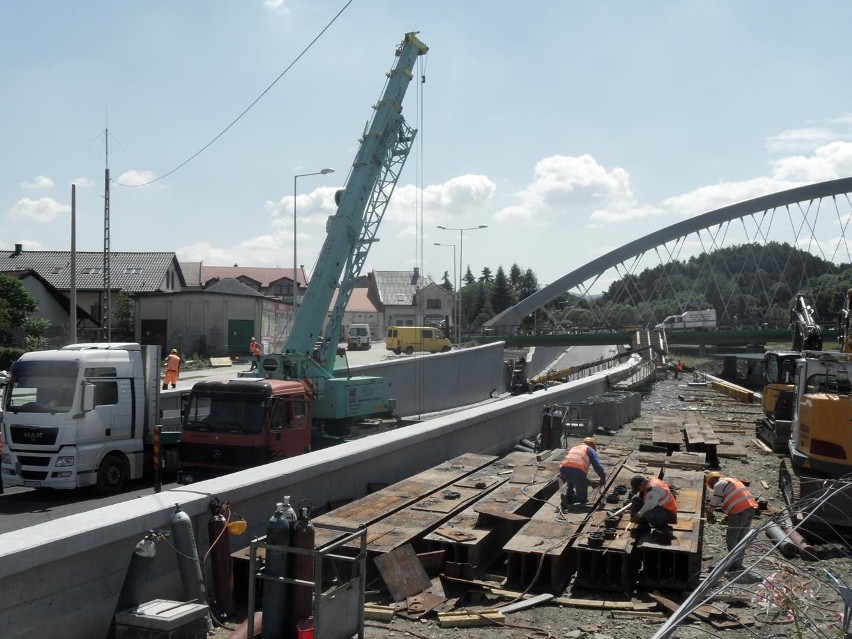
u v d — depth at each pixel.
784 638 8.64
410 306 113.88
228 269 113.62
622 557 10.20
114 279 71.69
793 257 129.50
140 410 17.20
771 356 27.41
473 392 47.75
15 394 15.88
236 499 10.21
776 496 16.56
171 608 7.78
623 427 27.72
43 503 15.52
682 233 88.31
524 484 14.07
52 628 7.60
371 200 25.88
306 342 24.09
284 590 7.71
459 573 10.27
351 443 14.64
